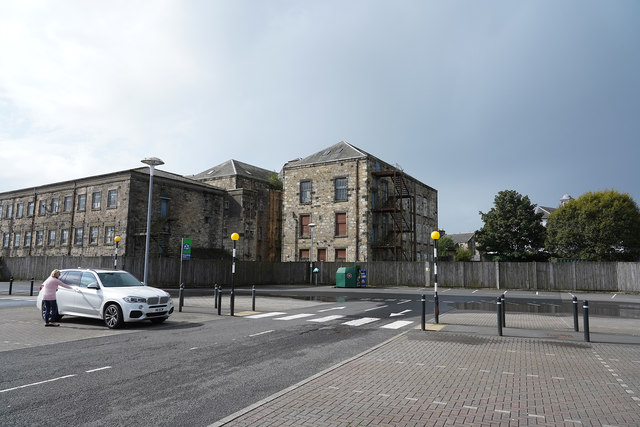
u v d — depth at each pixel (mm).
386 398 5680
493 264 33688
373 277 36531
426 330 11883
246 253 40438
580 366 7652
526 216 41344
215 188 40438
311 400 5559
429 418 4930
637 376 6953
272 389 6117
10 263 35719
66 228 37062
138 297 11758
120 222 32781
